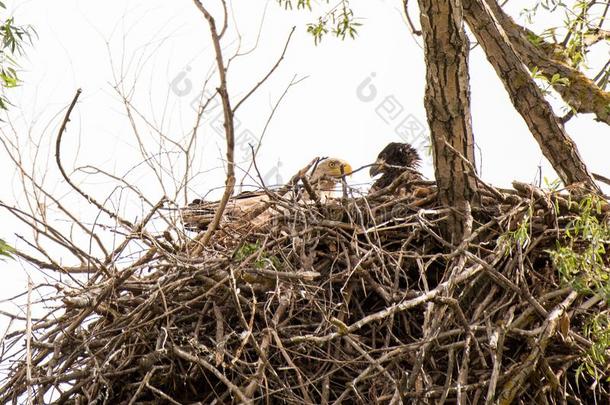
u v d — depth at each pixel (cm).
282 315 1166
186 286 1180
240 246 1177
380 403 1112
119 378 1177
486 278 1195
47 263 1180
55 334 1209
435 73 1170
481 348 1142
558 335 1142
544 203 1230
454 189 1231
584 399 1226
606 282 1127
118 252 1192
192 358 1084
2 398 1170
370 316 1046
